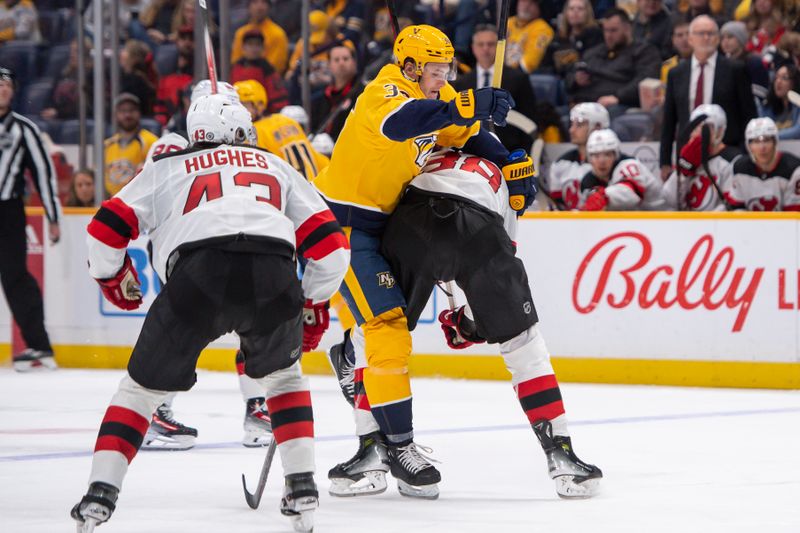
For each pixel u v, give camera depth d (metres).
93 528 6.78
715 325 15.23
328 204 8.91
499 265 8.48
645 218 15.45
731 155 15.98
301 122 18.33
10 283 17.81
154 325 6.84
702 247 15.25
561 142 18.14
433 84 8.63
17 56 23.66
